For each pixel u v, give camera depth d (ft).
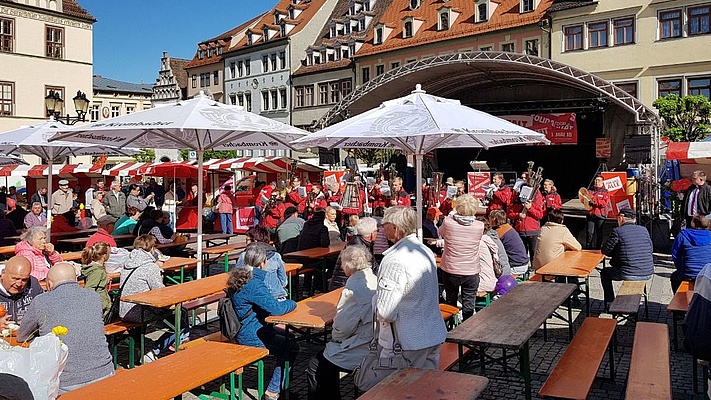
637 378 15.88
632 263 27.86
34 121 136.98
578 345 19.02
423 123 24.26
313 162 112.68
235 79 193.67
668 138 71.05
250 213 67.97
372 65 152.25
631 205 50.01
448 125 23.91
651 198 52.44
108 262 28.12
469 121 25.26
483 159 112.16
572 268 27.25
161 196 80.23
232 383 17.29
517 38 120.78
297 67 175.01
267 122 28.71
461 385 13.38
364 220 23.75
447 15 136.36
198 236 31.07
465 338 16.01
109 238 32.14
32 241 25.16
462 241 23.18
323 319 18.75
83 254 22.66
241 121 27.32
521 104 92.22
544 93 93.81
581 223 52.75
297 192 56.29
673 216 54.65
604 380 20.92
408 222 15.03
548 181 44.62
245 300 19.07
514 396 19.75
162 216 39.60
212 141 31.96
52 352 11.78
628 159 56.75
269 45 179.93
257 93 185.78
